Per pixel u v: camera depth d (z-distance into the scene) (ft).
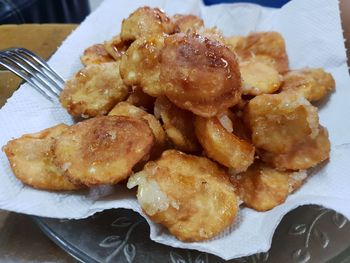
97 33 0.81
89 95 0.64
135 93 0.63
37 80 0.68
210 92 0.53
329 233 0.51
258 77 0.63
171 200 0.48
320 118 0.65
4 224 0.57
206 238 0.48
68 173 0.52
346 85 0.68
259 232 0.49
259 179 0.55
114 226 0.52
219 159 0.54
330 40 0.74
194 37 0.55
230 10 0.86
